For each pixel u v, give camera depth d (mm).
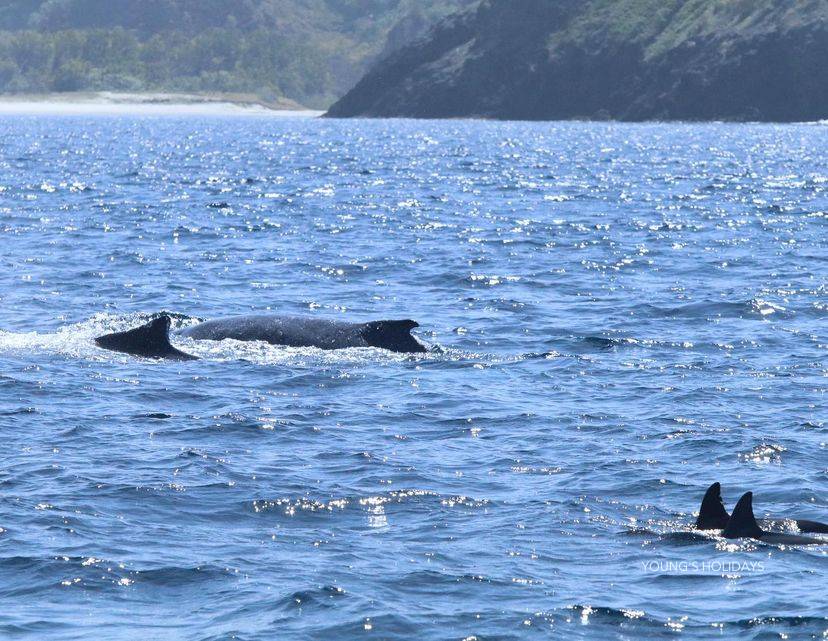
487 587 38969
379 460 52844
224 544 42531
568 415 61094
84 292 97125
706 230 146250
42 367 68875
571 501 47688
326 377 68562
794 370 71875
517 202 184625
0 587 38469
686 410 62344
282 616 36500
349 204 179250
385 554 41812
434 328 84250
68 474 49688
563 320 87625
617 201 187250
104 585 38719
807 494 49156
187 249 124688
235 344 75688
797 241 135500
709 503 44719
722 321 87688
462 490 49031
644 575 40125
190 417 59500
